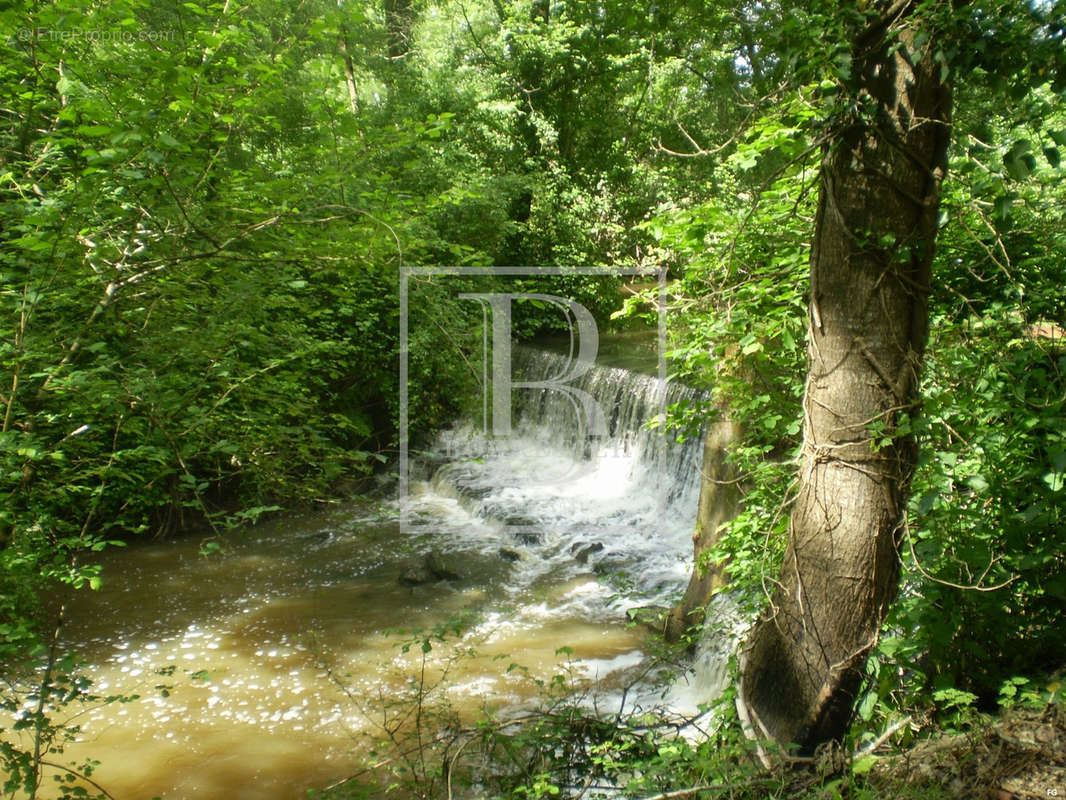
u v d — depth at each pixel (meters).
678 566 8.73
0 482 3.55
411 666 6.85
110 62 3.43
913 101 2.80
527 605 8.12
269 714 6.18
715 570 6.15
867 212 2.91
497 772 4.07
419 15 18.83
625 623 7.57
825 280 3.06
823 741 3.14
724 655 5.55
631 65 16.28
